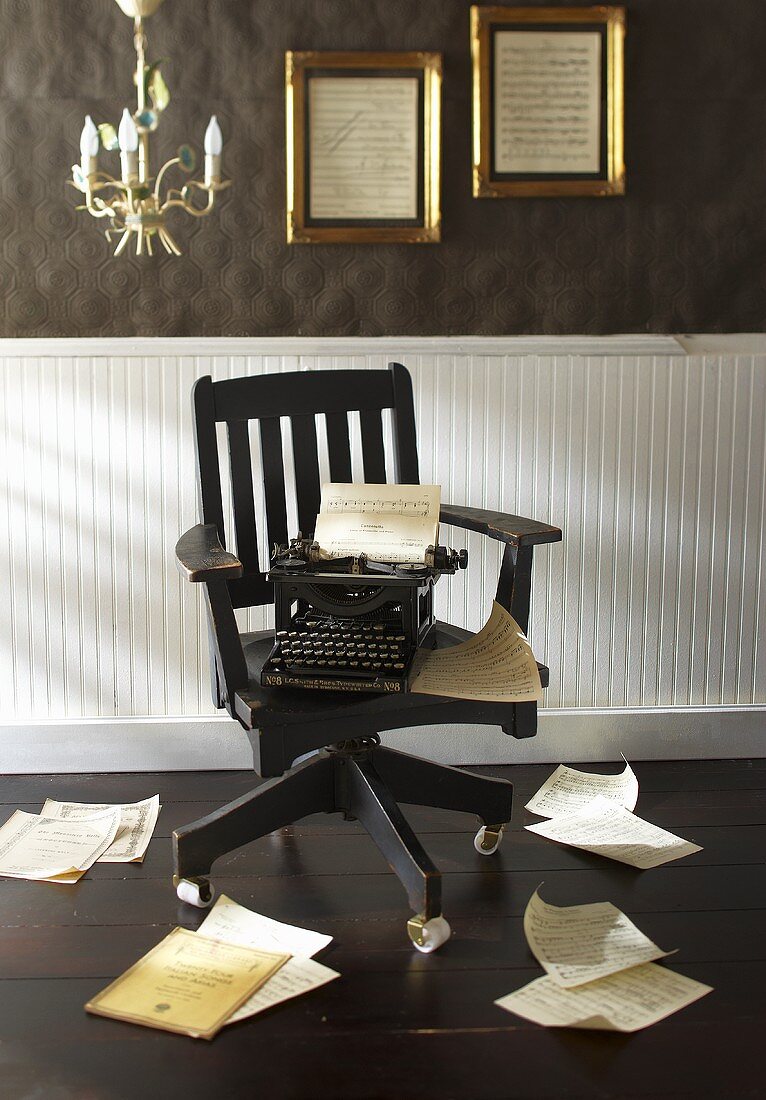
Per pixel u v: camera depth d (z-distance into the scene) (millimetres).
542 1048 1527
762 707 2605
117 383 2434
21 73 2365
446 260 2477
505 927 1842
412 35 2406
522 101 2424
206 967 1706
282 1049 1525
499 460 2512
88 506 2467
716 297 2516
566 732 2596
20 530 2463
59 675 2516
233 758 2564
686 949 1771
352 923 1859
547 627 2574
